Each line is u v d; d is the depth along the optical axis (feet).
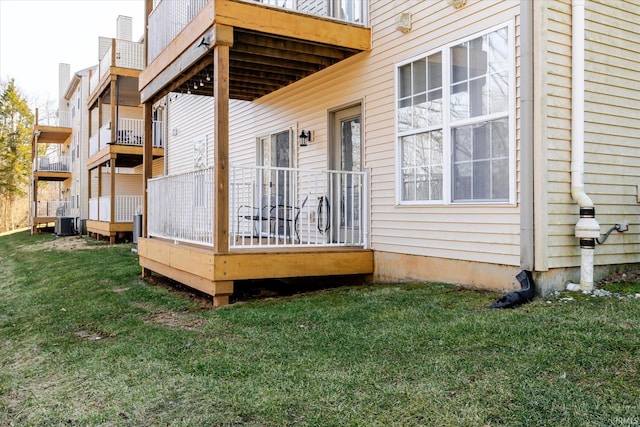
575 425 7.75
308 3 26.04
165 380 11.34
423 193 19.34
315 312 16.16
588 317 12.34
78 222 73.05
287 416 8.95
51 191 139.74
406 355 11.31
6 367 14.35
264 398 9.72
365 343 12.42
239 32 19.42
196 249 20.04
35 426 9.80
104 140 57.52
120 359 13.34
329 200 24.22
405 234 20.13
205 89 27.78
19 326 19.47
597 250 16.53
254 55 22.71
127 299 21.86
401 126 20.42
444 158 18.16
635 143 17.67
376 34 21.75
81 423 9.64
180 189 22.72
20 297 26.02
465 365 10.32
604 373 9.37
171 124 47.42
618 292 14.92
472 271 17.08
